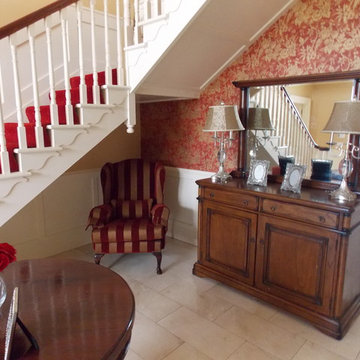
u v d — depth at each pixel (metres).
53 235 3.32
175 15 2.16
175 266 3.05
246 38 2.60
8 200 2.02
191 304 2.41
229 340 2.01
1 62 2.74
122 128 3.83
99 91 2.38
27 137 2.21
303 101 2.42
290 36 2.49
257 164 2.55
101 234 2.79
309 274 2.10
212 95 3.13
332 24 2.27
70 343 1.00
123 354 1.08
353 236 1.99
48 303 1.23
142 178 3.34
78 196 3.49
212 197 2.60
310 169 2.43
